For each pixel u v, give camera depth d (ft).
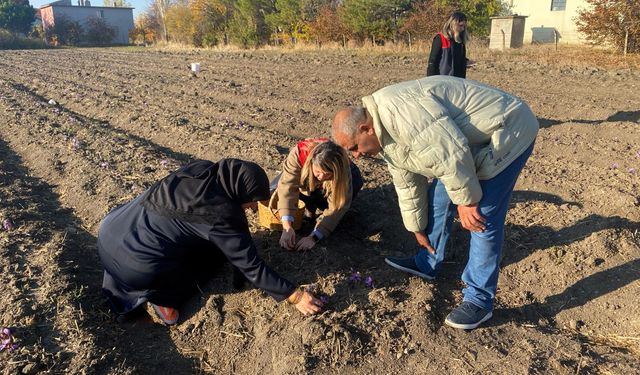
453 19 23.48
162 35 151.23
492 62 50.98
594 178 18.97
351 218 16.33
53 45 160.86
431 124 9.15
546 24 80.28
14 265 13.76
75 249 15.02
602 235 13.89
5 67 62.18
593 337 11.49
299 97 35.29
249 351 11.20
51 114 31.60
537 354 10.55
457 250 14.55
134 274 11.32
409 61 56.54
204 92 38.75
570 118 28.43
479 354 10.59
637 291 12.25
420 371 10.28
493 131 9.57
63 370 10.39
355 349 10.65
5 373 10.21
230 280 12.82
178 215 11.07
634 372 10.11
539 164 21.20
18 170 22.20
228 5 112.16
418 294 12.26
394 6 77.20
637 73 42.37
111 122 30.66
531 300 12.66
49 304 12.23
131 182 19.69
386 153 10.02
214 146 23.98
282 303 11.85
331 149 12.52
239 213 11.12
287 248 13.65
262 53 77.97
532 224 15.26
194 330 11.93
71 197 19.08
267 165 21.16
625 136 24.32
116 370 10.51
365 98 9.78
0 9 187.11
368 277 12.51
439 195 11.96
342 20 81.87
